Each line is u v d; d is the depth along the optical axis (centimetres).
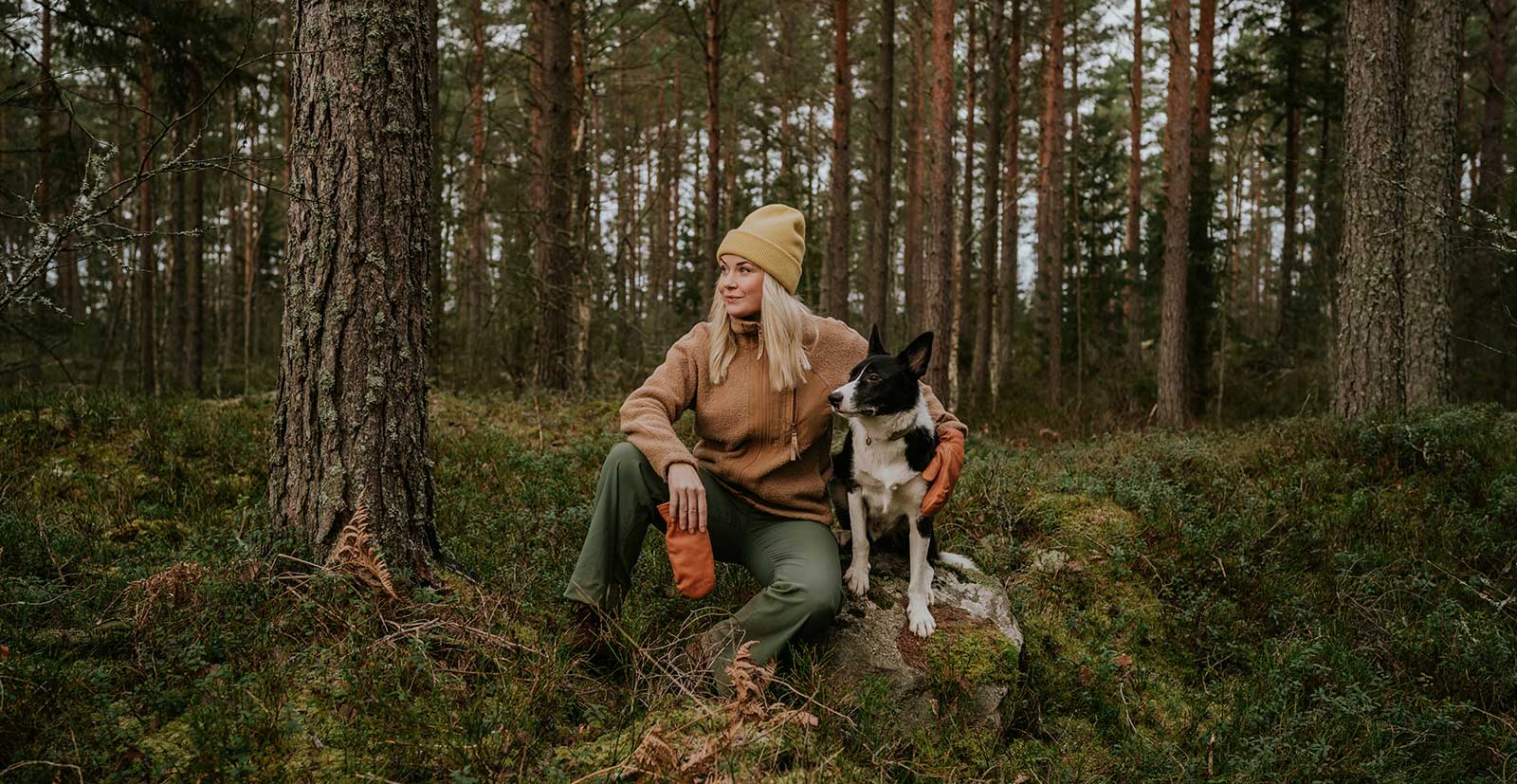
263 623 287
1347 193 771
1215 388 1602
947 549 457
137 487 465
